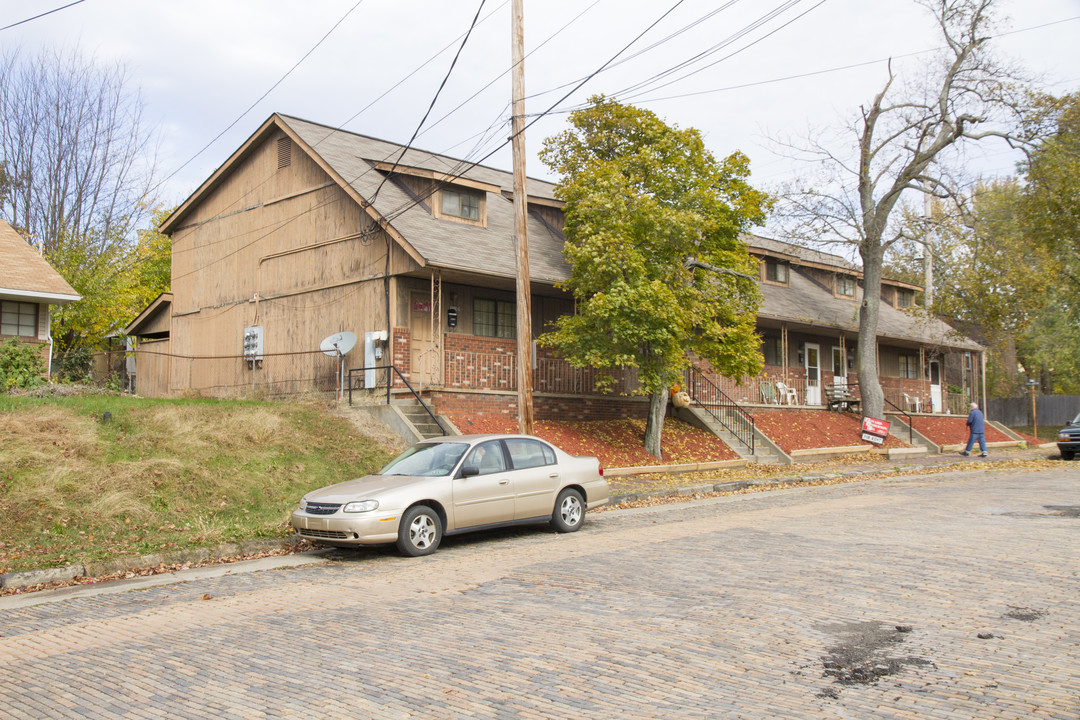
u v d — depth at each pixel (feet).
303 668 18.06
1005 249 98.43
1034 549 29.78
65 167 102.37
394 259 64.34
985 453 88.58
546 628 20.90
